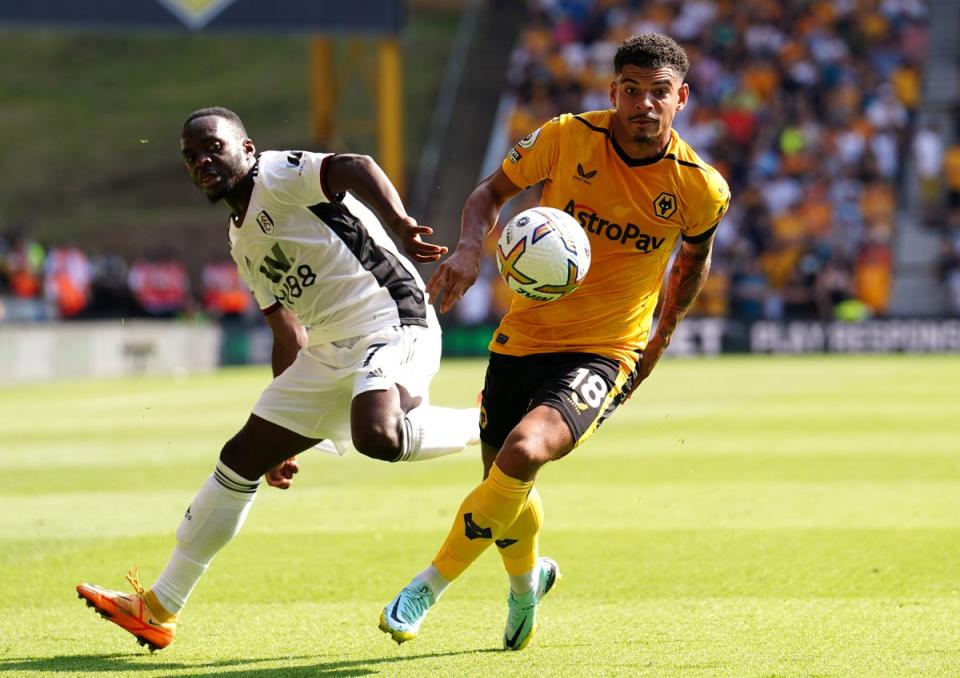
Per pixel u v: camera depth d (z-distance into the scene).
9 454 42.09
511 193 17.25
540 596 17.94
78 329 84.81
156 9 85.81
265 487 33.94
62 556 24.98
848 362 89.50
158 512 30.34
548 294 16.17
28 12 83.81
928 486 32.53
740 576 22.20
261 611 20.02
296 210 17.11
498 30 135.38
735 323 100.31
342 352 17.36
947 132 115.44
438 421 17.14
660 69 16.00
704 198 16.67
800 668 16.03
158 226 141.88
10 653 17.48
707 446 41.62
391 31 88.44
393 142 99.06
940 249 105.81
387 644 17.77
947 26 121.38
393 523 28.17
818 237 106.31
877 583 21.45
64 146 161.75
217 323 98.62
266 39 181.75
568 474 35.72
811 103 114.62
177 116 166.88
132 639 18.31
